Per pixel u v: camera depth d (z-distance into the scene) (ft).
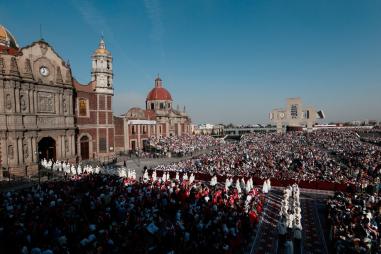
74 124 198.70
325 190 134.51
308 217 99.40
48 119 174.70
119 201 85.71
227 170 158.71
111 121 234.58
